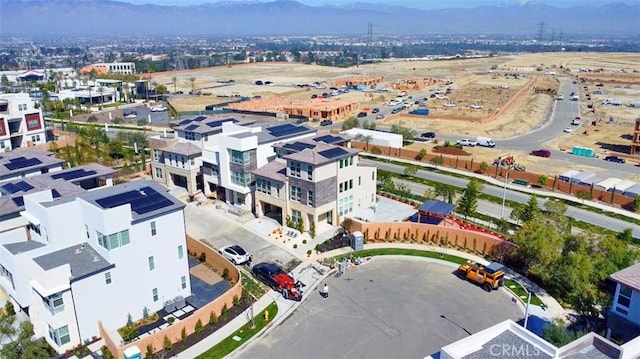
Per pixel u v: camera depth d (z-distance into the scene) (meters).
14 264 39.84
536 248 47.50
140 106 170.00
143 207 43.00
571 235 49.44
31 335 38.53
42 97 161.00
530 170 91.12
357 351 38.59
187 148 73.44
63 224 42.03
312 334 40.88
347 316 43.41
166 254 44.38
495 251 53.62
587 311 42.53
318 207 58.56
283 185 60.78
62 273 37.75
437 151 105.19
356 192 64.69
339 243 57.09
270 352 38.62
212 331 41.44
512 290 47.25
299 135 74.12
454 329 41.38
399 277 50.25
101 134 105.50
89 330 40.12
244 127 73.50
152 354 38.16
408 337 40.34
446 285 48.53
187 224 63.69
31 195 44.19
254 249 56.69
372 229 58.62
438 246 57.16
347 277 50.34
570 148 109.69
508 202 74.31
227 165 67.19
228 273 50.31
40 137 100.31
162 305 44.94
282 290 46.91
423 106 172.00
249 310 44.44
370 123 130.62
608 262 45.06
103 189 45.91
